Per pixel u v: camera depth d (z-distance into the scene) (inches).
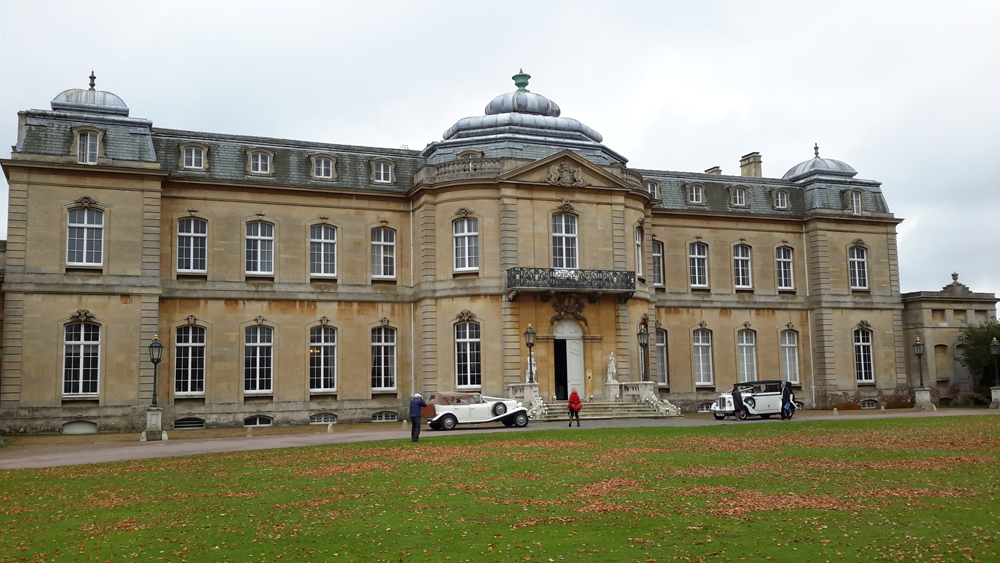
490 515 589.3
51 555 504.4
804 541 510.0
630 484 713.6
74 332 1561.3
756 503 619.2
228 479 797.9
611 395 1700.3
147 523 586.6
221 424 1673.2
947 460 861.8
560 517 577.9
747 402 1635.1
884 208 2240.4
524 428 1414.9
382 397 1795.0
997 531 531.2
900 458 888.9
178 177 1676.9
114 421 1562.5
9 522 602.2
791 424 1430.9
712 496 650.8
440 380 1721.2
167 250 1670.8
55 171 1563.7
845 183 2229.3
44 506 666.8
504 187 1723.7
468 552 493.0
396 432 1411.2
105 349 1569.9
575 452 975.6
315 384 1758.1
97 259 1585.9
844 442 1074.1
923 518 567.2
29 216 1545.3
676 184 2124.8
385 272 1828.2
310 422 1738.4
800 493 663.8
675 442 1095.0
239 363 1701.5
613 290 1738.4
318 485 743.1
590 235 1777.8
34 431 1508.4
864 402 2158.0
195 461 970.7
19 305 1521.9
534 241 1733.5
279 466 896.3
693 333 2086.6
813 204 2188.7
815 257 2172.7
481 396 1482.5
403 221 1841.8
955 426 1327.5
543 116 1907.0
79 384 1552.7
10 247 1526.8
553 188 1758.1
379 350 1809.8
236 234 1722.4
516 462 881.5
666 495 656.4
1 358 1504.7
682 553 486.0
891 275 2230.6
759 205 2185.0
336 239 1797.5
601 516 578.9
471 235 1740.9
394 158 1861.5
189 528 567.8
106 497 705.0
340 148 1838.1
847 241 2198.6
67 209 1569.9
